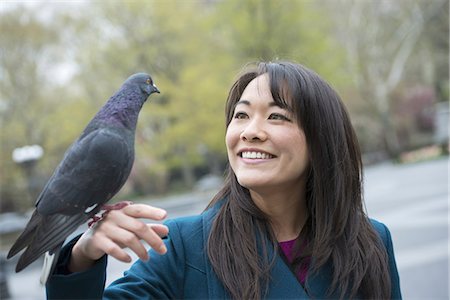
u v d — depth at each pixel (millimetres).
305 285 2020
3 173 21203
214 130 23469
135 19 23266
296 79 2016
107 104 1758
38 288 10133
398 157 30953
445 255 7320
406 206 12664
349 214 2137
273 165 1968
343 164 2088
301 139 2004
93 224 1590
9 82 20359
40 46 20594
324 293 2029
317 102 2029
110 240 1439
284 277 1983
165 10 23203
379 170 28094
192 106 23047
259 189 2020
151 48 23500
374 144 34531
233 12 22828
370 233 2217
